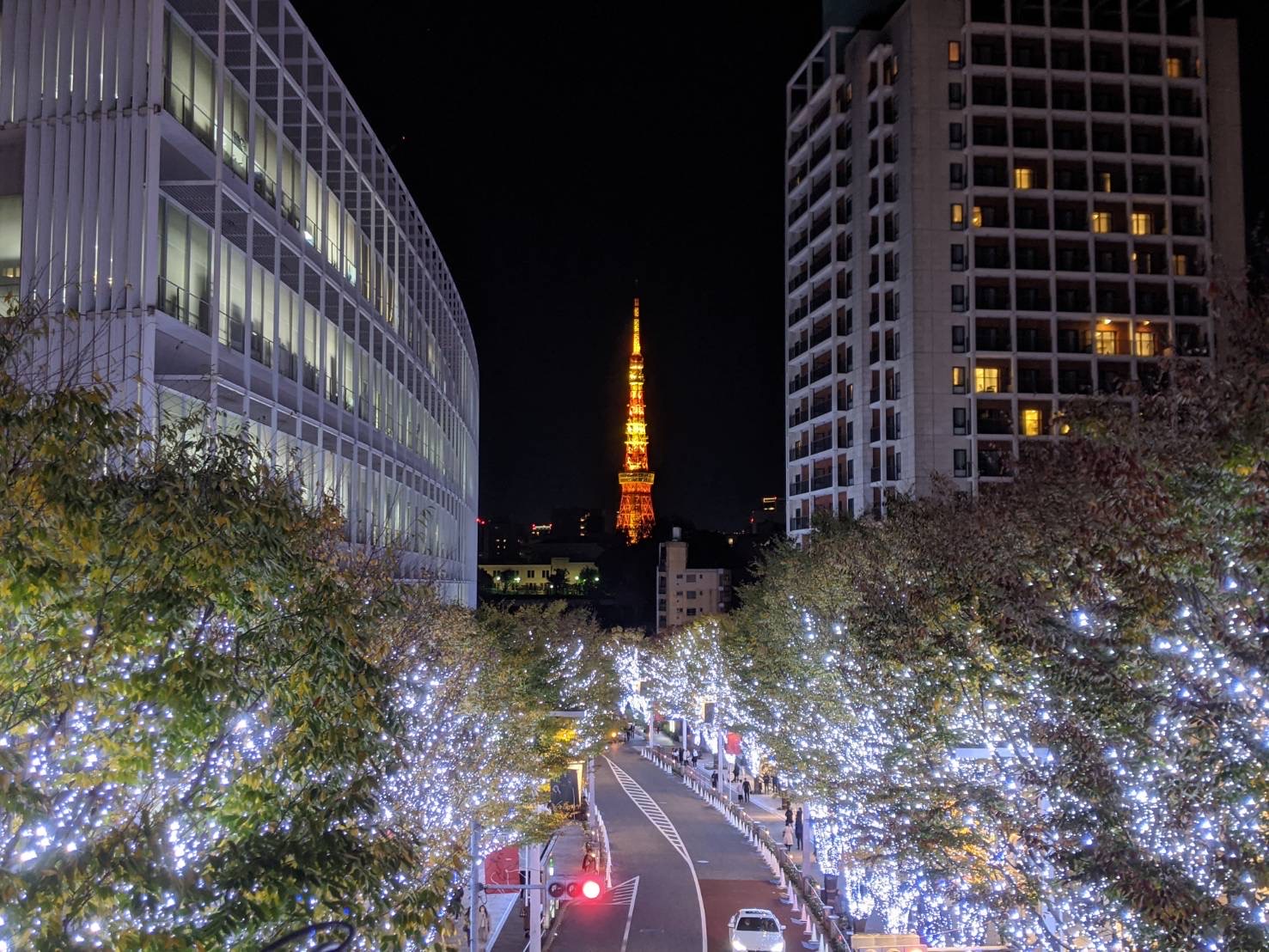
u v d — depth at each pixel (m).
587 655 52.56
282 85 31.44
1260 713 10.41
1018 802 15.41
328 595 9.20
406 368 46.34
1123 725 11.70
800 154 88.00
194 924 7.59
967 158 71.50
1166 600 11.13
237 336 28.20
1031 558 14.17
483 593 182.25
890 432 74.50
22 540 7.41
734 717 54.31
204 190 26.27
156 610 7.98
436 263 55.75
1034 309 72.06
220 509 9.01
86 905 6.89
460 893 25.67
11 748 6.91
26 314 12.15
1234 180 75.88
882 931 29.48
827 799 28.80
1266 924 9.62
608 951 32.34
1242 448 10.32
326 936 8.06
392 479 43.34
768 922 30.66
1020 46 73.62
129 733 7.80
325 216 35.44
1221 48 76.88
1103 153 72.94
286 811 8.46
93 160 23.91
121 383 22.06
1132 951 12.49
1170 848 11.72
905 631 17.72
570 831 51.28
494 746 29.12
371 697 9.46
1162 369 14.62
